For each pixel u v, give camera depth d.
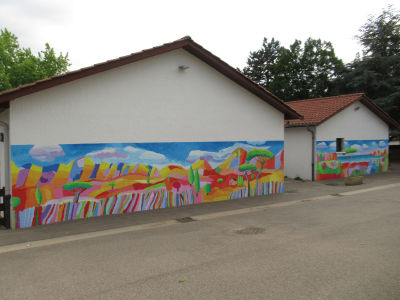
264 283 4.71
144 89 9.93
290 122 18.09
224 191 11.79
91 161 9.09
